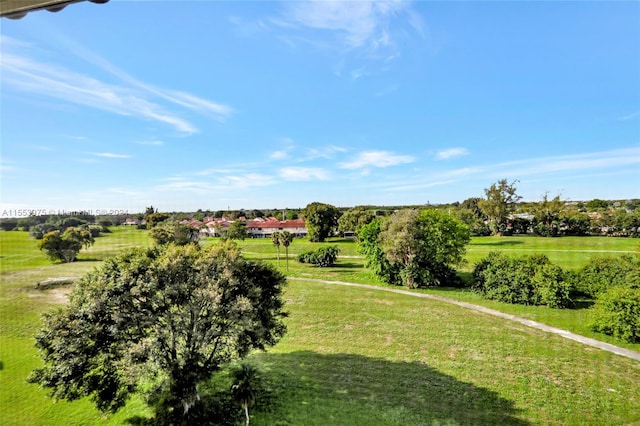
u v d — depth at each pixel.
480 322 28.53
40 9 1.94
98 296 15.01
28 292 37.38
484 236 88.31
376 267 44.19
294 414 15.82
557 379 19.09
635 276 30.33
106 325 14.90
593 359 21.50
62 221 76.44
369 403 16.72
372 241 46.22
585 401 17.00
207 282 16.09
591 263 35.56
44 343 15.09
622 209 82.06
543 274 33.31
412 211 42.72
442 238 40.53
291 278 47.44
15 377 20.23
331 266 56.81
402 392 17.78
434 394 17.62
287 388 18.09
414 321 29.00
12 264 51.47
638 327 23.62
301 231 110.12
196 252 17.80
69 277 42.41
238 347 16.50
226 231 95.38
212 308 15.49
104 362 15.02
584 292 34.28
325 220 90.31
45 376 14.60
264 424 15.14
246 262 18.53
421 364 21.02
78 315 14.95
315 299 36.19
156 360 14.41
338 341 24.78
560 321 28.42
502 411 16.22
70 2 1.92
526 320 28.95
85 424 16.03
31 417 16.62
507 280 34.94
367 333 26.36
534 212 87.06
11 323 28.83
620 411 16.22
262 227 111.19
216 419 15.55
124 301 15.23
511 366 20.66
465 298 36.09
